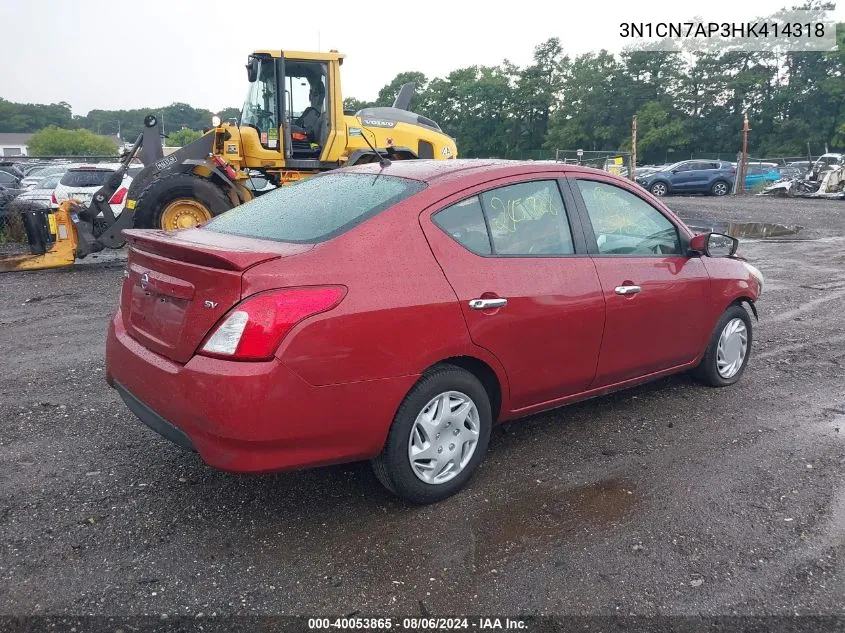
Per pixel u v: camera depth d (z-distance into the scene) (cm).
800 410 481
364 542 314
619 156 3434
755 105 7194
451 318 331
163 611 267
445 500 352
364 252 315
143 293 336
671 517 338
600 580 289
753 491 365
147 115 1099
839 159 3262
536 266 372
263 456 291
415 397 326
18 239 1366
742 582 289
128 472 376
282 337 285
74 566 292
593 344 402
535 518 336
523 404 384
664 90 7569
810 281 981
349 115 1221
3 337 642
